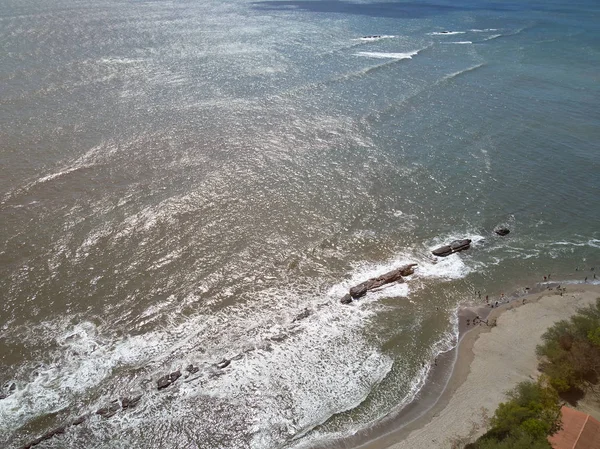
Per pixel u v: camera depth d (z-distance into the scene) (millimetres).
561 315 44688
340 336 42219
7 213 51719
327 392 37438
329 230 54531
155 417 34906
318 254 51031
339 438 34156
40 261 46469
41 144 64812
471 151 72125
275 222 54906
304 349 40781
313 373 38844
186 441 33625
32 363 37688
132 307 43062
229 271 47812
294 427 34844
